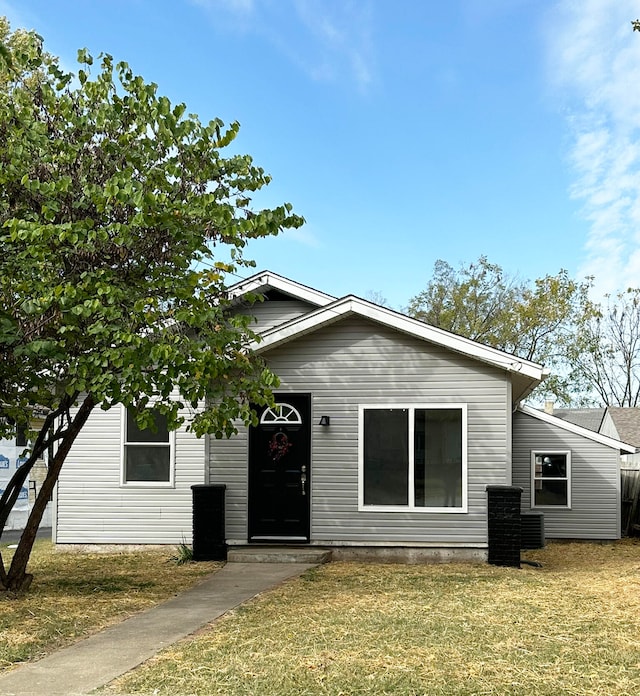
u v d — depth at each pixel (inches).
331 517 458.9
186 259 339.0
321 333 470.3
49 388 355.3
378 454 461.1
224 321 359.9
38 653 248.5
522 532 554.9
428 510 450.9
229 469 470.3
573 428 633.0
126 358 290.0
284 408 473.1
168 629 279.7
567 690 206.2
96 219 326.0
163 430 539.5
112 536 533.0
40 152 322.0
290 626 279.0
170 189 329.1
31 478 767.7
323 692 205.0
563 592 349.1
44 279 300.0
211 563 448.5
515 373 451.8
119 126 336.2
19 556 358.0
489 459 450.9
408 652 242.8
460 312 1492.4
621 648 248.1
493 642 255.1
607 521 622.5
